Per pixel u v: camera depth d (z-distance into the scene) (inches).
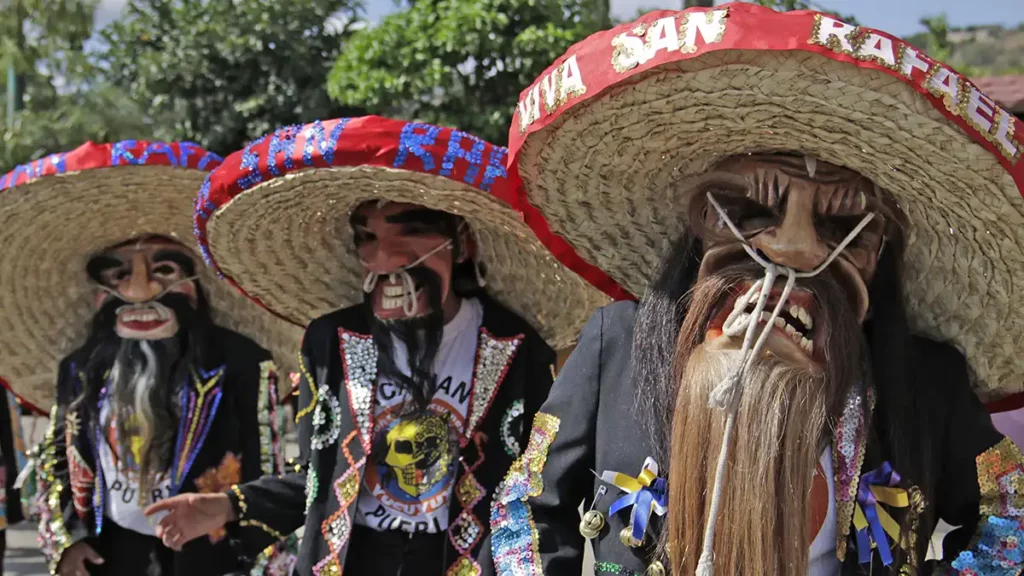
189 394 97.6
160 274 98.9
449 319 81.6
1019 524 54.7
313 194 77.9
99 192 92.7
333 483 77.3
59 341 107.4
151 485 95.6
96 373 98.0
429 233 78.8
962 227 54.4
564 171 59.7
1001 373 62.9
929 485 54.9
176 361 98.3
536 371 82.1
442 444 77.7
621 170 60.1
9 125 241.8
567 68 50.1
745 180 55.3
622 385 58.5
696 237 58.8
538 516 59.1
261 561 94.3
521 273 85.0
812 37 43.3
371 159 69.6
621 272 67.9
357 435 77.4
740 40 43.9
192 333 99.4
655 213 63.7
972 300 59.0
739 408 50.5
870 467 54.9
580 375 60.4
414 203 77.9
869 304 57.4
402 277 78.7
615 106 52.6
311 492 78.1
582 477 59.2
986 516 55.4
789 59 45.0
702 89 49.4
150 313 98.3
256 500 84.0
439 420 78.1
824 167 53.9
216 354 100.2
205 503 83.4
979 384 63.1
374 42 220.1
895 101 45.1
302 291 90.7
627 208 63.2
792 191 53.8
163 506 83.4
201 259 102.0
